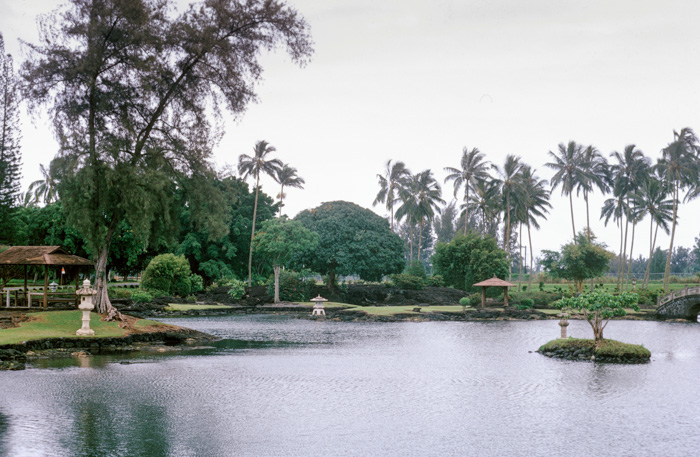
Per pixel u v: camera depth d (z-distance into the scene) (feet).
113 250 199.52
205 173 115.55
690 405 58.18
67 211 104.01
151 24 105.19
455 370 80.07
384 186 332.80
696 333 142.51
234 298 225.15
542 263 255.70
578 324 170.09
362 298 244.63
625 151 305.32
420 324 166.50
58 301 122.21
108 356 89.25
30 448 41.83
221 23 112.78
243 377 72.18
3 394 59.36
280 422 50.34
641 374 77.15
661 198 299.17
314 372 77.25
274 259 227.40
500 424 50.47
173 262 212.23
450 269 263.70
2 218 199.93
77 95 103.96
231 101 116.78
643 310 216.54
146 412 53.01
